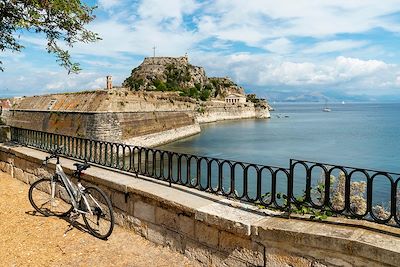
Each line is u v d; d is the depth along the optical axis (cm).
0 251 605
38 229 710
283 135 7438
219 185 631
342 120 13925
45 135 1196
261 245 495
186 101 7488
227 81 19050
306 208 524
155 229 654
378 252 397
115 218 741
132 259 598
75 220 757
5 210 816
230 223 518
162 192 656
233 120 13150
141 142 4581
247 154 4691
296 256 463
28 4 944
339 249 427
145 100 5138
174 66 16412
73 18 1041
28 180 1064
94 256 604
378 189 2223
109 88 4559
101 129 3872
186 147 5225
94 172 822
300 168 3231
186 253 601
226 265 541
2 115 6225
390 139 6625
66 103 4769
